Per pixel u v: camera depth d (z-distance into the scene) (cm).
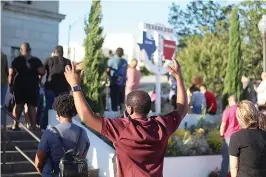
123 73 1192
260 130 498
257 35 2166
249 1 2220
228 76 1403
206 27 2592
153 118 384
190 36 2642
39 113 1095
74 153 500
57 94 1000
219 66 1855
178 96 411
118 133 364
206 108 1229
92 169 885
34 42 2162
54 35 2234
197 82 1315
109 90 1213
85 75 1089
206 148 1030
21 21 2106
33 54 2158
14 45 2078
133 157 363
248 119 495
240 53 1420
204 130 1084
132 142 361
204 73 1870
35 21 2162
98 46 1108
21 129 977
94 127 361
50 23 2219
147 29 1334
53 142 507
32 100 984
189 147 1004
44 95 1057
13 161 873
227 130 927
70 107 519
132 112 383
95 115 362
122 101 1198
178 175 957
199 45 1983
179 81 412
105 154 880
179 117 396
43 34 2195
